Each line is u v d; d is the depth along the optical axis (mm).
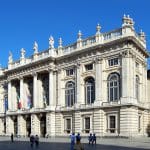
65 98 63188
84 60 59219
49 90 64750
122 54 52812
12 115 74312
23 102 72562
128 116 50250
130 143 42906
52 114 63094
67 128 60906
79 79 59594
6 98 80875
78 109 58219
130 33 52406
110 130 53000
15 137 68812
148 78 62250
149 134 56188
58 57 64438
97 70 56469
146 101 58562
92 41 58375
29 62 70938
